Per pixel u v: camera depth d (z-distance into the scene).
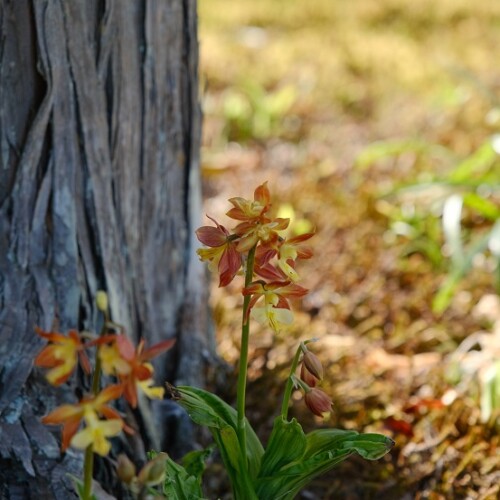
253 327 4.43
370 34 9.29
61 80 2.96
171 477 2.59
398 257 5.29
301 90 7.75
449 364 4.19
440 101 7.33
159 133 3.37
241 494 2.61
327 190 5.99
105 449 1.97
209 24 9.45
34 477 2.73
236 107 7.02
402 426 3.69
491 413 3.67
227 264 2.29
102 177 3.13
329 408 2.40
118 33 3.08
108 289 3.20
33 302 3.05
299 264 5.23
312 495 3.37
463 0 10.22
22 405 2.90
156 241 3.49
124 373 1.94
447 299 4.50
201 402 2.57
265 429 3.68
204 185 6.18
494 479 3.39
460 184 5.20
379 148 5.85
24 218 3.02
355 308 4.82
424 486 3.42
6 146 2.98
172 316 3.63
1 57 2.90
